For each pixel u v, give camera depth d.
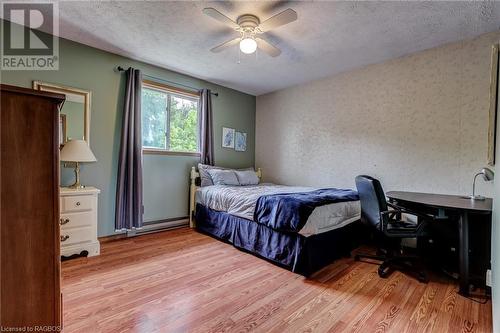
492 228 1.89
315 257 2.34
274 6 2.13
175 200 3.81
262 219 2.62
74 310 1.68
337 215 2.65
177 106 3.88
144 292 1.94
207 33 2.64
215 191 3.44
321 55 3.09
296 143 4.29
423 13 2.19
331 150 3.80
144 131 3.52
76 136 2.87
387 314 1.71
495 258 1.63
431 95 2.85
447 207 2.01
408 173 3.02
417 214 2.22
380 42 2.73
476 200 2.29
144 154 3.47
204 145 4.03
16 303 0.87
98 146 3.04
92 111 2.99
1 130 0.83
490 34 2.49
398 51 2.95
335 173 3.75
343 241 2.78
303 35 2.60
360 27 2.44
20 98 0.86
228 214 3.17
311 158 4.07
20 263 0.87
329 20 2.32
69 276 2.19
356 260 2.69
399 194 2.74
